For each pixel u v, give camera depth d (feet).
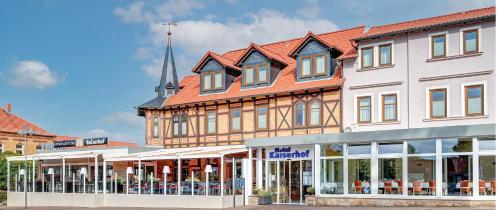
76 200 123.75
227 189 105.50
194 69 126.62
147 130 132.26
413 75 97.60
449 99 94.02
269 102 114.52
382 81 100.63
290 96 111.45
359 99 102.99
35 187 134.51
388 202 90.79
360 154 94.73
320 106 107.34
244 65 119.96
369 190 93.15
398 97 98.68
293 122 110.52
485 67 91.09
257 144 107.76
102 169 131.44
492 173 82.99
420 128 88.74
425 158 88.53
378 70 101.30
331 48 107.86
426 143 88.69
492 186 82.89
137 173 130.00
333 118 105.40
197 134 124.77
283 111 112.27
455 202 85.10
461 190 85.10
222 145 120.47
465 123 92.07
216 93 123.75
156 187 114.01
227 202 103.76
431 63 96.17
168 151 122.01
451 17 98.22
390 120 99.25
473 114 91.76
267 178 108.17
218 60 122.93
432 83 95.81
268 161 108.27
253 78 118.42
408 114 97.55
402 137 90.22
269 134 113.70
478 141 84.43
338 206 95.04
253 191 106.93
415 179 89.15
